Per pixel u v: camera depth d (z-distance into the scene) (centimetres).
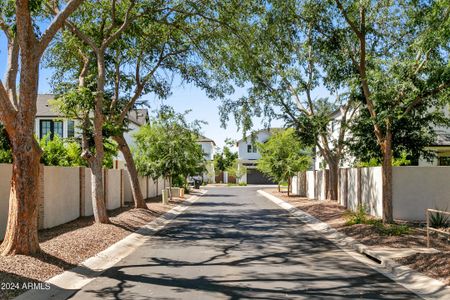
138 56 2102
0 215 1238
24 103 991
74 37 1723
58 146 2062
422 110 1669
